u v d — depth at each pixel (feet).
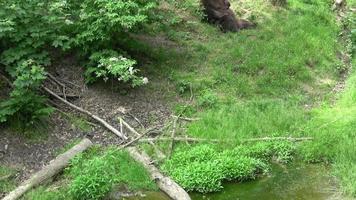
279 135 30.45
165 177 25.49
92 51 32.19
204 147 28.02
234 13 44.50
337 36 46.19
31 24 29.55
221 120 31.19
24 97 27.02
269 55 38.73
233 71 36.83
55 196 23.35
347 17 49.78
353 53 43.83
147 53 36.40
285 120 31.60
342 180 26.37
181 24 41.75
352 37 45.06
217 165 26.58
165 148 28.55
